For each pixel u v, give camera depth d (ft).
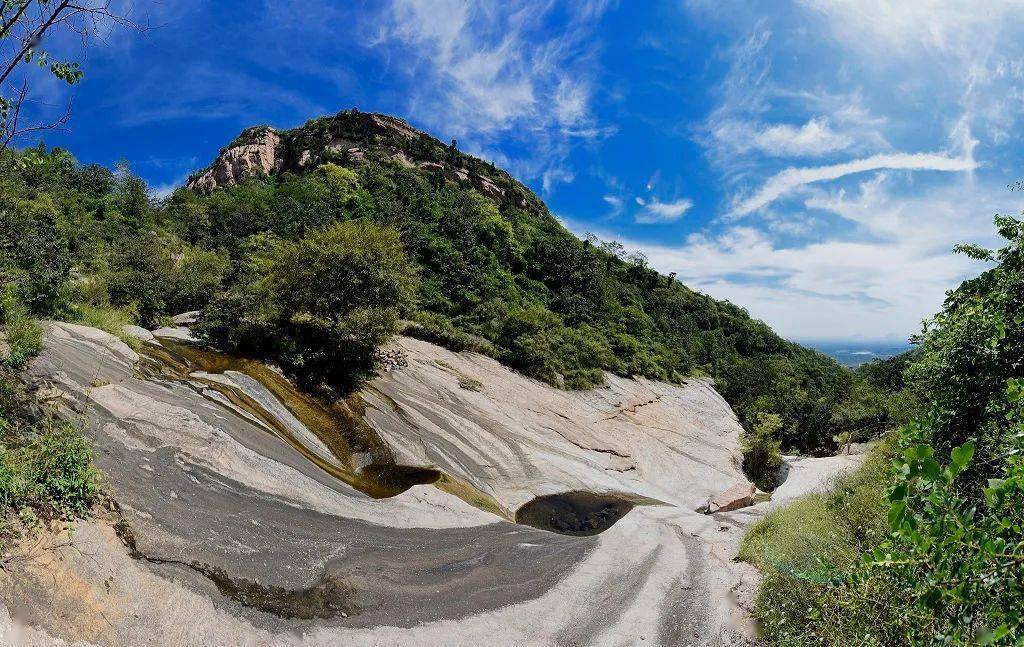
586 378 95.66
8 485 16.92
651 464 70.13
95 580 16.89
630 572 28.50
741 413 134.00
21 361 29.07
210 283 76.95
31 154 14.19
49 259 44.65
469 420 60.64
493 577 26.30
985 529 7.25
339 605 21.18
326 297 60.39
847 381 155.94
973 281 19.08
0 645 13.52
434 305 120.37
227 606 18.92
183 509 23.36
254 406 42.96
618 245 256.73
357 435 47.34
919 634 10.43
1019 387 9.66
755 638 20.36
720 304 257.55
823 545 22.48
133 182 152.56
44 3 11.87
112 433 26.81
